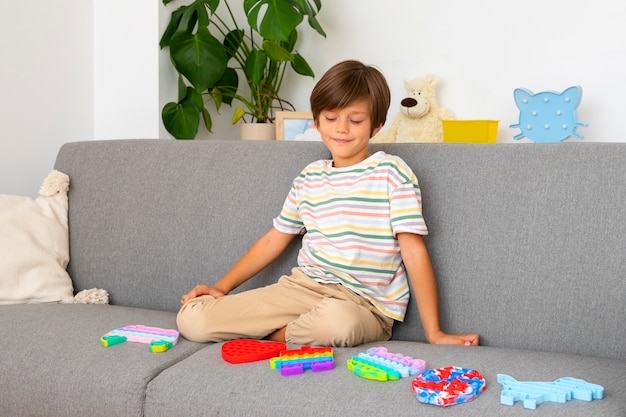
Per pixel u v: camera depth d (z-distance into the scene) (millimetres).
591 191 1517
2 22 2314
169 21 2725
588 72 2617
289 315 1603
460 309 1589
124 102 2717
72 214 2041
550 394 1124
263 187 1847
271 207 1825
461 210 1631
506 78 2729
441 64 2820
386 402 1151
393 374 1236
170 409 1270
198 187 1911
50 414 1380
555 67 2660
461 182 1651
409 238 1609
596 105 2615
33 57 2449
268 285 1790
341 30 2975
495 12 2729
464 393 1135
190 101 2715
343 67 1686
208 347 1493
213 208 1880
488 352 1399
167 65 2729
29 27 2424
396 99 2900
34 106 2465
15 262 1854
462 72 2791
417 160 1720
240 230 1840
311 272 1667
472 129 2457
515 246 1559
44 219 1977
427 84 2719
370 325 1516
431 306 1563
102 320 1625
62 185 2045
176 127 2682
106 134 2748
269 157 1874
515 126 2498
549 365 1306
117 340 1478
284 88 3088
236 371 1300
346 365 1322
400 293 1641
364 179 1667
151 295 1908
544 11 2660
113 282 1954
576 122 2391
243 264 1765
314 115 1727
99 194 2023
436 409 1121
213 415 1229
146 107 2689
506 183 1605
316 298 1619
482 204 1614
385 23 2900
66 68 2600
